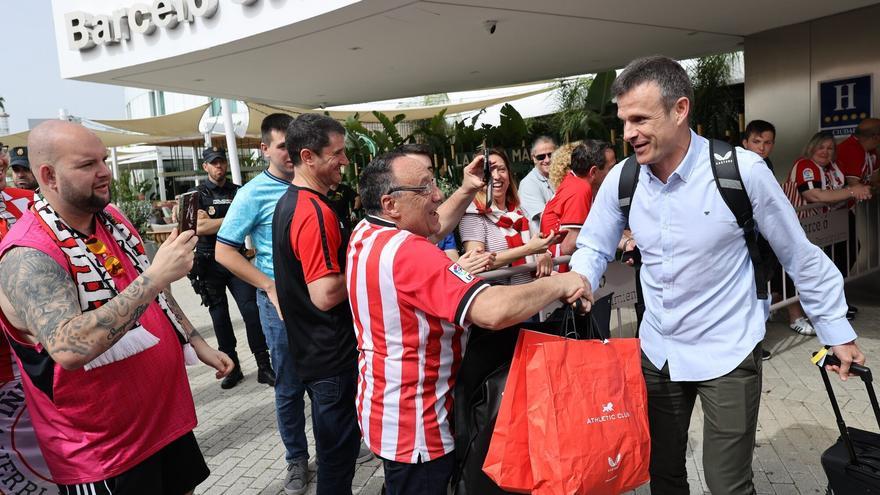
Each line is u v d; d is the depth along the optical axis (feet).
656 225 6.88
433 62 24.68
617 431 5.78
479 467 6.01
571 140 33.73
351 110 54.08
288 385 10.80
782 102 23.17
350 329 8.29
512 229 12.03
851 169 19.24
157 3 20.02
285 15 17.44
